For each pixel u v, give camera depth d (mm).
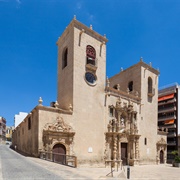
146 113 46562
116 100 39312
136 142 41719
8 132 126562
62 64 37688
